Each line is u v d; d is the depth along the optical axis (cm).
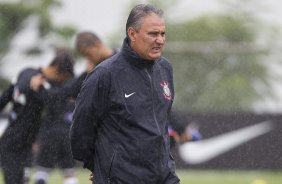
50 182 4431
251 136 5553
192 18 10262
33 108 2792
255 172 5531
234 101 7450
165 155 1827
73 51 5206
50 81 2839
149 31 1795
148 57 1811
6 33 9581
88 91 1817
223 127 5559
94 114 1823
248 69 7638
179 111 5672
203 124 5559
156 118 1822
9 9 9594
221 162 5547
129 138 1797
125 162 1795
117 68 1811
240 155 5544
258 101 8012
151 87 1825
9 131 2805
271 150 5531
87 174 5259
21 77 2781
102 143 1825
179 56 7112
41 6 9731
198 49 7081
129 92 1806
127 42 1831
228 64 7331
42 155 3098
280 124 5544
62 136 3061
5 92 2803
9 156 2805
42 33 9688
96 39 2705
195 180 4909
